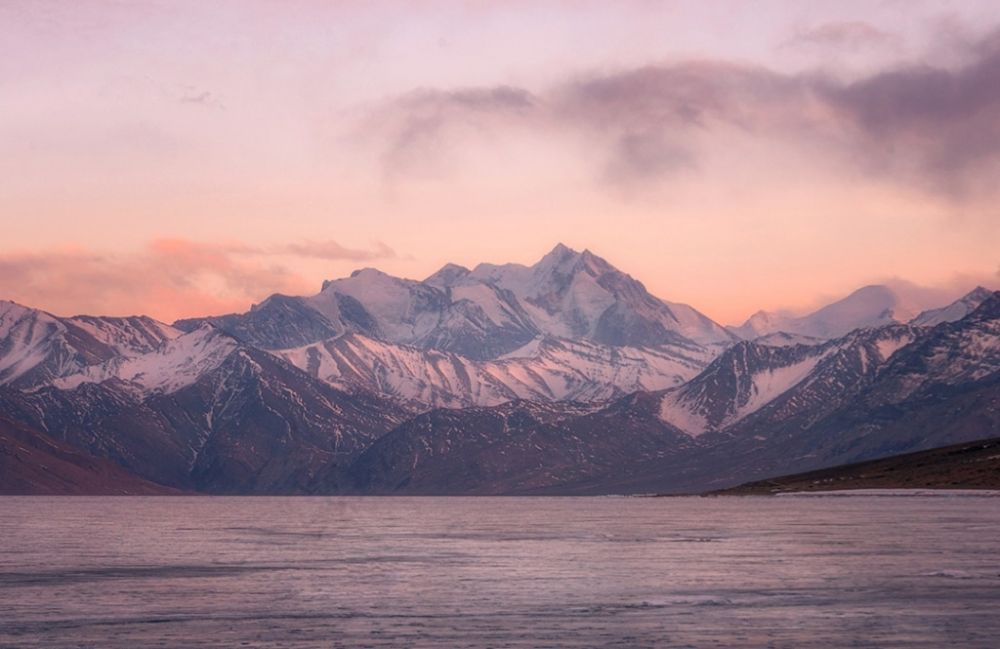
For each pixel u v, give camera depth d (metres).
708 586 90.38
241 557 125.31
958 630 68.62
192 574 103.88
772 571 101.56
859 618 73.06
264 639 67.06
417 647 64.31
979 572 97.62
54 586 93.62
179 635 68.44
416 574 102.81
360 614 76.56
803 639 65.94
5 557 125.44
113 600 84.12
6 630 70.25
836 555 116.75
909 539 137.88
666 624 71.44
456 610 78.06
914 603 79.19
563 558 119.31
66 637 67.88
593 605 80.06
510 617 74.88
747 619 73.06
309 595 86.88
